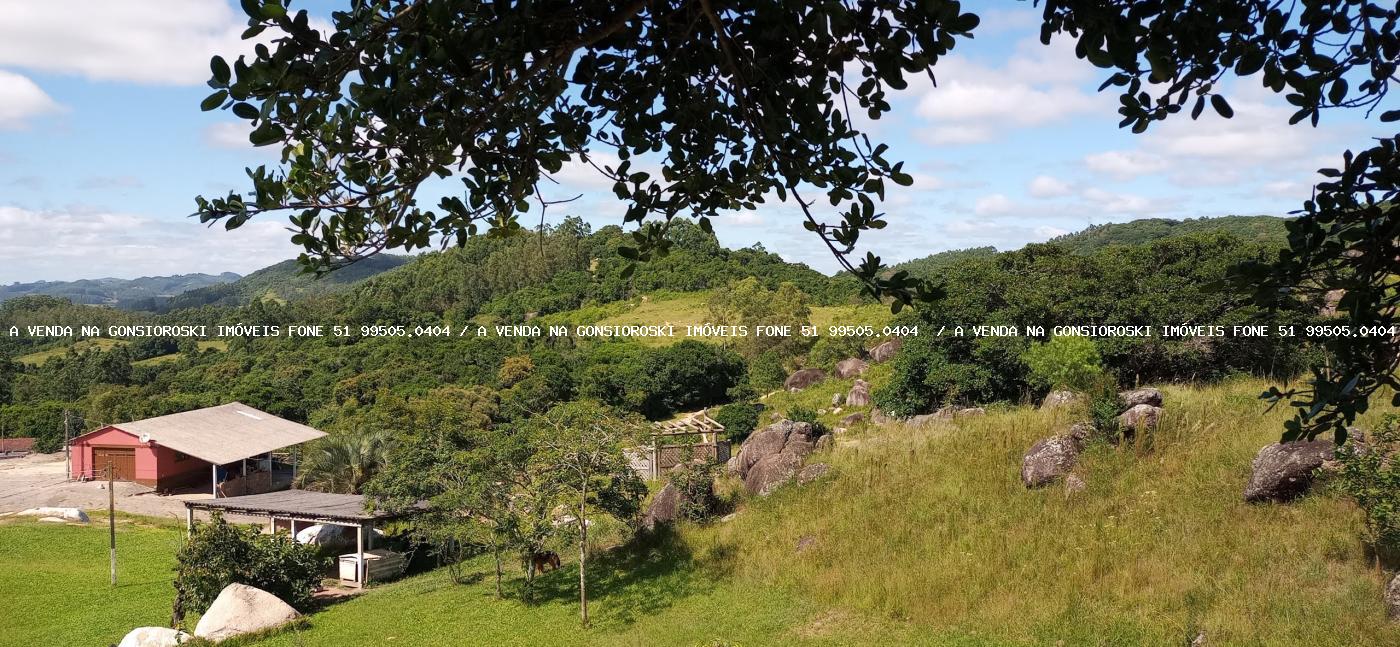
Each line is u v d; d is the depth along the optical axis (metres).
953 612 11.36
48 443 55.53
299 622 17.16
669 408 58.31
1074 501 13.80
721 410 37.59
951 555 13.04
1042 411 19.02
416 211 2.98
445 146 2.63
